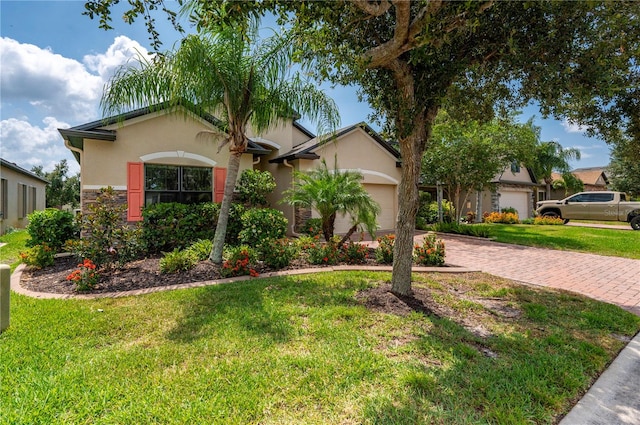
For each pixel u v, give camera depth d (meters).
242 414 2.45
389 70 4.94
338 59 4.50
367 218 8.66
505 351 3.57
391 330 4.01
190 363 3.16
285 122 8.46
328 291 5.46
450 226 14.86
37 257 7.37
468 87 6.29
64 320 4.21
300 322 4.18
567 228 16.44
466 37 4.71
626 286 6.62
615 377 3.13
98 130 9.52
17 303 4.90
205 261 7.41
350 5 3.88
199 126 10.98
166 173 10.62
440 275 6.93
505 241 12.53
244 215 9.24
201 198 11.11
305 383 2.85
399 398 2.67
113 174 9.73
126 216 9.87
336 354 3.36
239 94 7.05
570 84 4.39
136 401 2.58
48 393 2.66
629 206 16.89
